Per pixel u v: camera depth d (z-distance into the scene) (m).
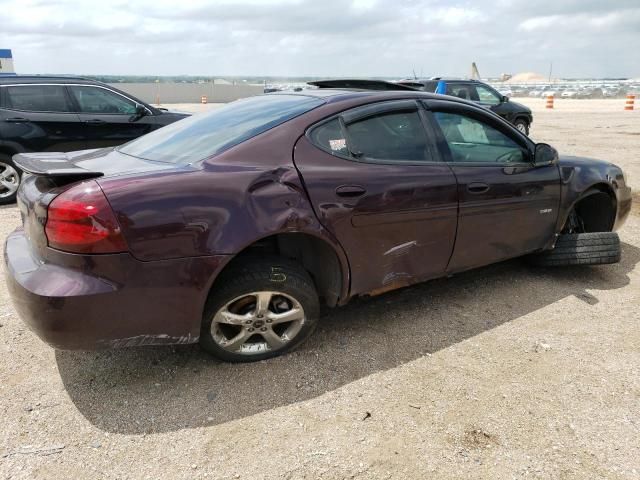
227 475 2.17
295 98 3.31
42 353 3.05
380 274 3.14
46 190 2.45
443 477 2.17
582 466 2.24
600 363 3.03
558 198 4.03
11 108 6.64
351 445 2.35
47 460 2.23
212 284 2.56
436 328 3.43
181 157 2.85
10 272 2.46
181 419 2.50
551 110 26.53
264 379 2.82
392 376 2.88
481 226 3.53
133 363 2.96
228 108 3.51
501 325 3.48
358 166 2.98
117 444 2.33
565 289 4.08
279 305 2.92
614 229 4.62
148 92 36.28
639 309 3.74
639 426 2.49
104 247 2.28
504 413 2.57
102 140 7.26
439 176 3.25
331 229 2.83
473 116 3.63
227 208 2.52
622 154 10.79
